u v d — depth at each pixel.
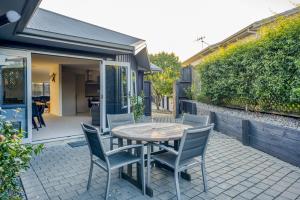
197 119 3.50
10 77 4.80
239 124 5.16
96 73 11.97
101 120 6.09
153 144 2.71
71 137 5.53
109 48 5.43
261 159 3.81
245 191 2.65
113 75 6.45
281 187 2.75
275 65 4.16
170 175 3.15
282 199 2.46
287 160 3.63
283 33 3.99
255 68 4.85
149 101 10.24
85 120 8.64
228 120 5.67
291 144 3.55
